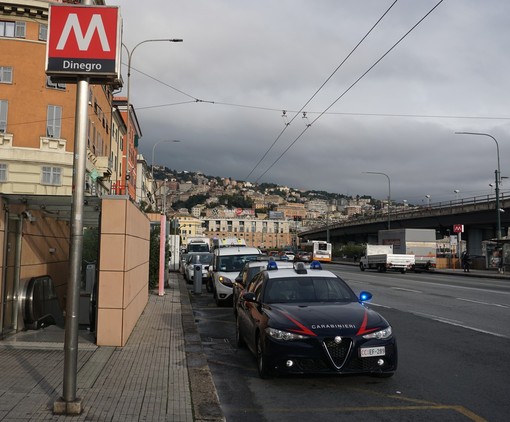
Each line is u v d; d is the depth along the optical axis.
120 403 5.54
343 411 5.72
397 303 16.64
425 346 9.41
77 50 5.30
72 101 36.00
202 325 12.38
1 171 33.72
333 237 112.38
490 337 10.34
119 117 58.81
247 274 12.86
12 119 34.38
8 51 34.59
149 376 6.71
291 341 6.49
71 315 5.12
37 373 6.56
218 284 16.11
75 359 5.15
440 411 5.69
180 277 28.84
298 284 8.22
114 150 56.69
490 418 5.45
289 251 78.38
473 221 56.31
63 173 35.16
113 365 7.27
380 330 6.69
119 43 5.35
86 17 5.34
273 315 7.08
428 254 44.47
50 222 11.66
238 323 9.60
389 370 6.61
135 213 10.07
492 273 40.66
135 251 10.38
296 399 6.18
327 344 6.47
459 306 15.80
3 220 8.65
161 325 10.92
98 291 8.64
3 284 8.69
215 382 6.98
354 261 67.06
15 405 5.29
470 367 7.75
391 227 73.44
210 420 5.12
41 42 35.25
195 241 43.41
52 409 5.18
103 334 8.60
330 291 8.12
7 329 9.25
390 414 5.61
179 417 5.17
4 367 6.84
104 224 8.67
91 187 38.03
